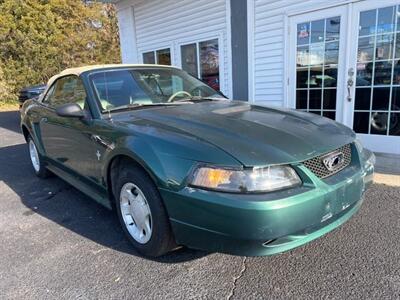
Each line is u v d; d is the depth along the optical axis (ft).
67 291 7.64
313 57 19.72
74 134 11.14
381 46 16.92
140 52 34.53
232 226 6.70
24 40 62.18
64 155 12.41
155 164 7.63
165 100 11.35
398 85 16.76
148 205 8.17
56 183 15.24
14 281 8.08
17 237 10.27
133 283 7.83
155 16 31.30
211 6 25.43
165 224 7.92
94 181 10.61
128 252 9.12
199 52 27.55
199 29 27.02
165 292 7.49
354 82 18.20
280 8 20.63
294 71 20.84
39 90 37.47
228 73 25.18
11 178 16.35
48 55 65.92
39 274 8.32
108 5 85.05
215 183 6.88
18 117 45.21
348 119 18.83
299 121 9.16
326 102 19.71
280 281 7.69
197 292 7.45
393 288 7.27
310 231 7.39
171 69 13.12
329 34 18.70
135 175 8.39
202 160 7.12
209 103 11.30
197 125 8.52
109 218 11.34
